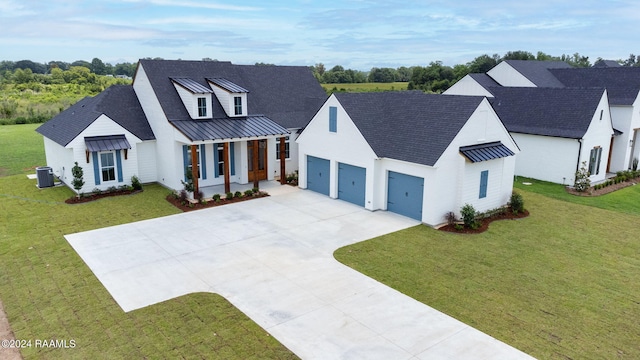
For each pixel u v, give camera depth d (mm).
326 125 23719
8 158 34594
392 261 15953
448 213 20062
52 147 27703
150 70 25984
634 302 13172
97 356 10500
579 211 22281
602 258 16406
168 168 25359
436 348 10867
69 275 14680
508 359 10469
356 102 23266
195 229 19125
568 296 13500
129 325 11766
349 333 11477
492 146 21203
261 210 21922
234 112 26391
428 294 13555
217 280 14367
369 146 21250
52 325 11789
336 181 23891
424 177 19547
